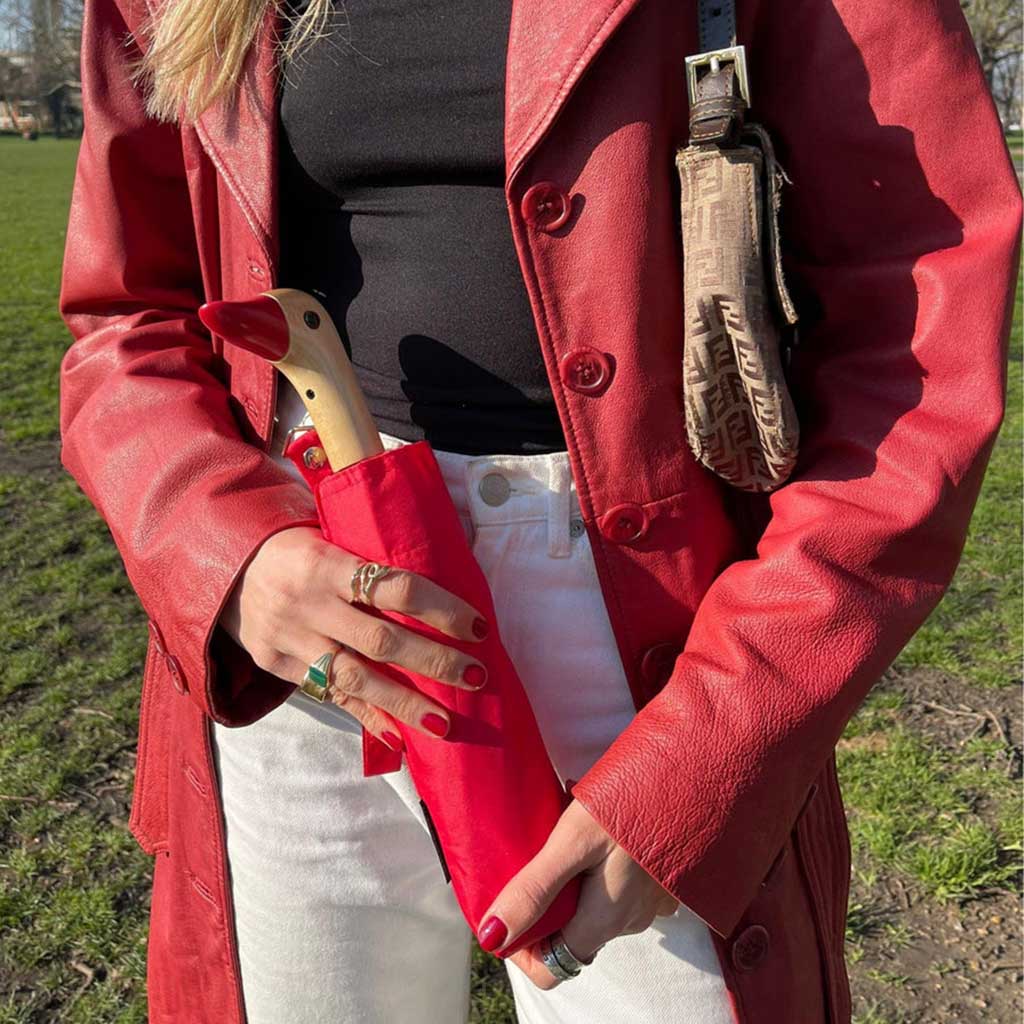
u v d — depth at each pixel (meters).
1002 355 0.82
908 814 2.57
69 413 1.10
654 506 0.88
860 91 0.81
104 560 4.11
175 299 1.15
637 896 0.80
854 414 0.84
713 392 0.83
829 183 0.84
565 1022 1.00
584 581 0.91
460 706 0.82
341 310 0.97
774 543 0.84
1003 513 4.38
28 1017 2.10
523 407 0.90
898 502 0.80
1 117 55.03
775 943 0.94
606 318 0.84
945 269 0.81
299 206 0.99
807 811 0.98
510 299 0.89
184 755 1.11
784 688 0.79
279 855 1.02
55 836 2.58
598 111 0.82
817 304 0.88
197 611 0.90
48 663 3.36
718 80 0.79
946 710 3.00
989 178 0.81
